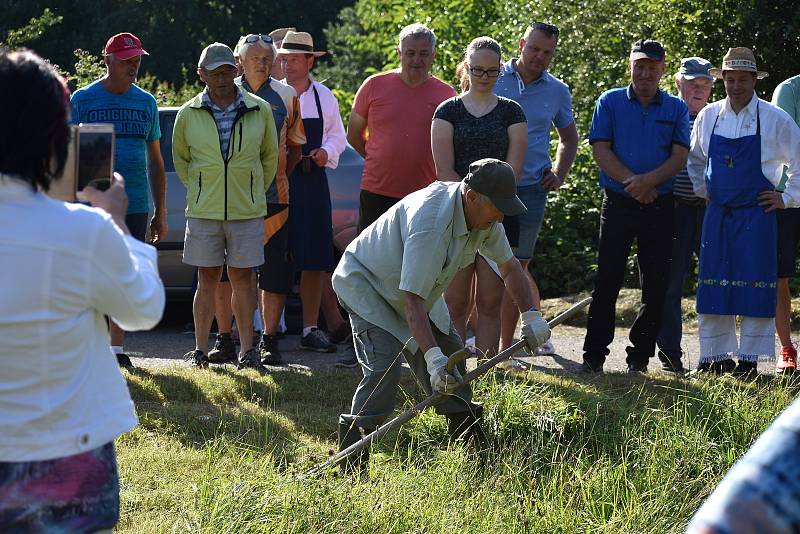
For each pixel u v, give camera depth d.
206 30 56.62
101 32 52.72
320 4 59.62
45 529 3.42
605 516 6.74
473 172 6.41
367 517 6.05
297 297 13.70
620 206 10.14
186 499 6.43
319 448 7.55
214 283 10.24
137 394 9.02
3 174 3.42
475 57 9.38
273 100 10.59
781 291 10.54
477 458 7.24
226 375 9.67
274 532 5.86
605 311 10.30
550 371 10.30
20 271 3.38
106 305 3.53
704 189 10.31
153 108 10.13
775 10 17.42
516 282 6.91
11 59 3.42
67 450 3.44
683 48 18.05
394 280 6.88
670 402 8.81
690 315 13.73
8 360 3.40
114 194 3.72
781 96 10.77
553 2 21.20
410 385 9.14
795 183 10.01
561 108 10.48
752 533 1.90
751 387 9.25
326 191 11.21
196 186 9.98
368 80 10.41
